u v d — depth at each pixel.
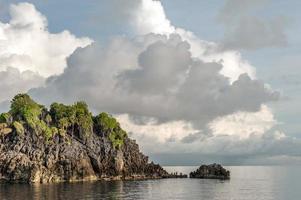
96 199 128.62
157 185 193.62
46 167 191.50
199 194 157.00
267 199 146.50
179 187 186.50
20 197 128.12
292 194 164.62
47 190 150.62
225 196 152.00
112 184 187.75
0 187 160.62
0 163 187.38
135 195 146.62
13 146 194.25
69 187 164.62
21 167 185.12
